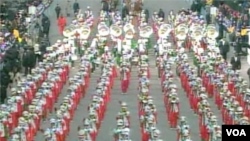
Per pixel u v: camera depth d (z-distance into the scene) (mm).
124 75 95750
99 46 109250
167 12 135750
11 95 87938
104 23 117312
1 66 98125
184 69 97062
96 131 78938
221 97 88125
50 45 115438
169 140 79438
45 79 93938
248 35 114375
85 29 112375
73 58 107438
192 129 83188
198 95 87375
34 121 78312
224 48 110062
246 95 86312
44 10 135125
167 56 104125
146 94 86188
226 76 95000
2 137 76062
